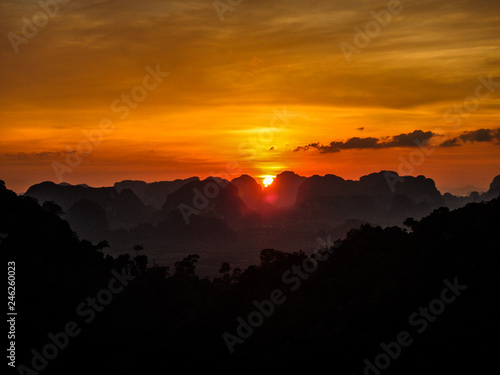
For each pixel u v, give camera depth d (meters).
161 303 99.31
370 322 60.62
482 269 59.62
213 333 76.56
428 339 54.62
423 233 73.81
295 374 59.59
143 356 77.25
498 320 51.94
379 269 71.50
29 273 92.94
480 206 73.62
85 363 75.75
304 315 69.06
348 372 56.25
